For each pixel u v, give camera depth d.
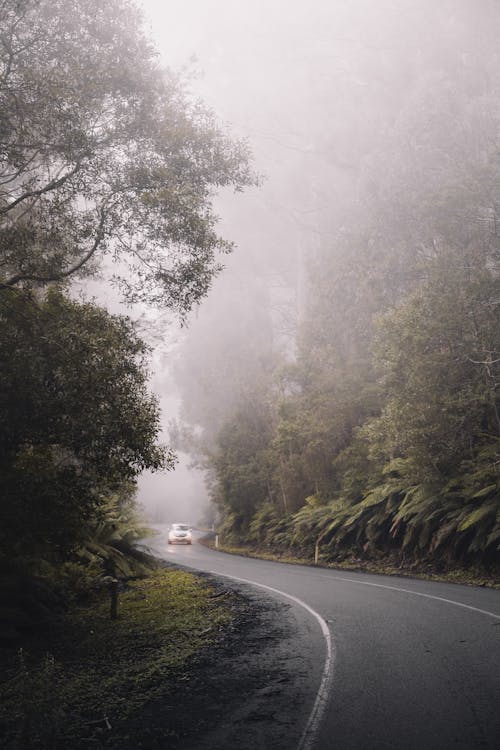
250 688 6.23
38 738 5.13
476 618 9.43
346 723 5.05
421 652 7.34
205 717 5.45
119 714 5.74
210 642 8.68
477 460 16.91
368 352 27.80
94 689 6.69
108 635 9.94
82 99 9.26
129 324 10.70
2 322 9.12
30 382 8.59
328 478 26.91
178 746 4.80
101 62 9.66
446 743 4.56
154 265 10.85
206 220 10.55
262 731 4.99
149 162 10.41
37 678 5.79
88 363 9.03
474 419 17.86
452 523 15.84
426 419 17.42
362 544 21.41
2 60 9.05
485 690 5.74
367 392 25.73
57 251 10.47
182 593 14.59
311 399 28.06
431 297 18.42
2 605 10.62
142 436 9.59
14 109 9.09
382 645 7.86
